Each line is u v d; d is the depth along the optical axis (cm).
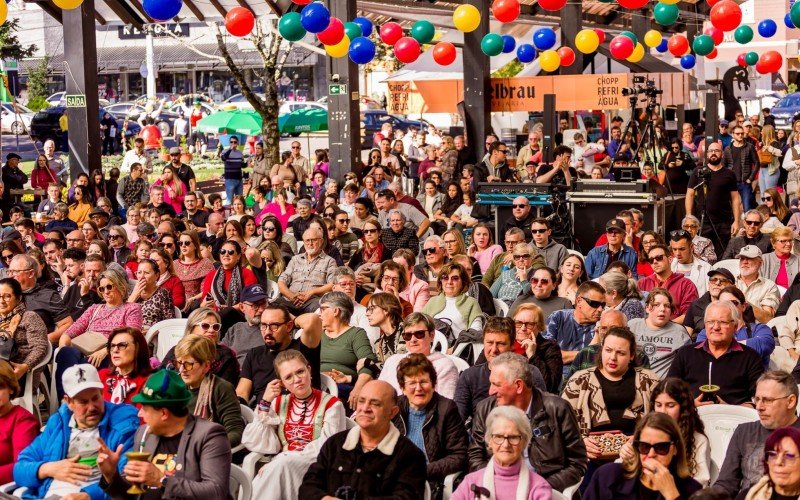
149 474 746
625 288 1206
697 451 821
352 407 1041
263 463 955
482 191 1995
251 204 2836
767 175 2664
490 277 1538
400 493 791
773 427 816
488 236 1639
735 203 2022
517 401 859
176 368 957
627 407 909
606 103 2762
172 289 1469
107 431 848
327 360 1136
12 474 867
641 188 1962
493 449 770
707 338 1026
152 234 1834
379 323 1155
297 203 1992
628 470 747
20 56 5219
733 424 909
